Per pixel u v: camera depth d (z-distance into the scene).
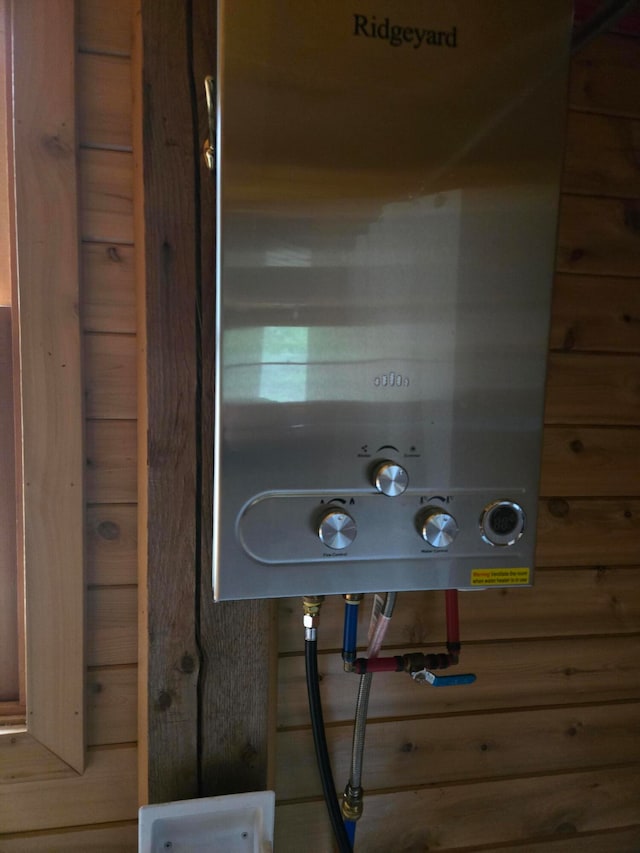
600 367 0.99
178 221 0.73
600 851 1.07
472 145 0.63
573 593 1.02
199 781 0.81
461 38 0.62
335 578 0.63
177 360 0.75
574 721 1.04
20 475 0.84
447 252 0.63
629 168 0.97
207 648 0.79
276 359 0.60
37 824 0.86
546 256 0.65
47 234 0.77
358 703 0.83
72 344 0.79
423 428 0.64
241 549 0.61
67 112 0.77
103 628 0.86
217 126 0.58
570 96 0.93
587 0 0.81
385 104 0.60
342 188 0.60
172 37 0.72
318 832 0.95
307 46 0.58
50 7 0.75
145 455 0.76
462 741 1.00
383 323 0.62
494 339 0.65
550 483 0.99
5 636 0.87
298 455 0.61
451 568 0.66
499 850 1.03
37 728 0.84
